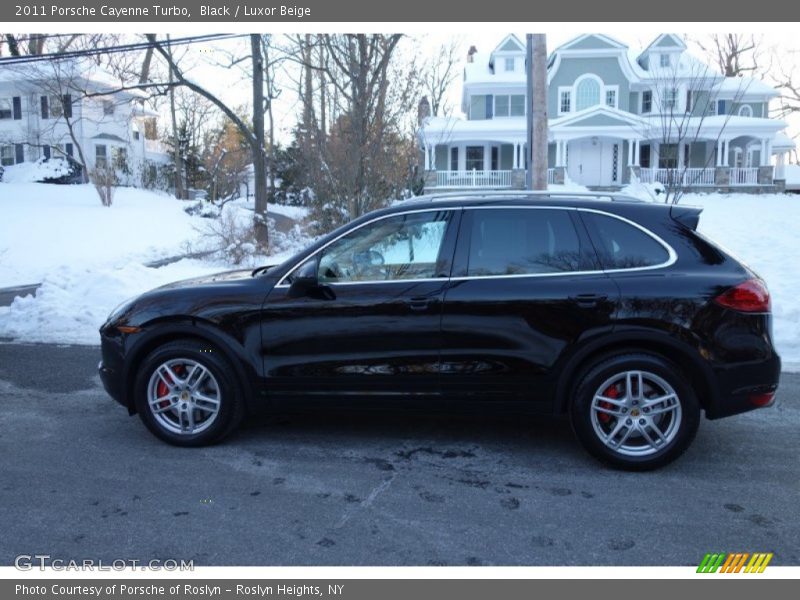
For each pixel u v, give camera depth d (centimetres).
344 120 1714
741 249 1523
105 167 3256
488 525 390
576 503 417
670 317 442
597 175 3659
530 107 1064
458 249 476
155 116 4469
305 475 460
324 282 486
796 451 501
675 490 434
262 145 1894
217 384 496
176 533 381
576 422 461
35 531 383
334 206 1694
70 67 3003
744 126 3347
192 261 1745
